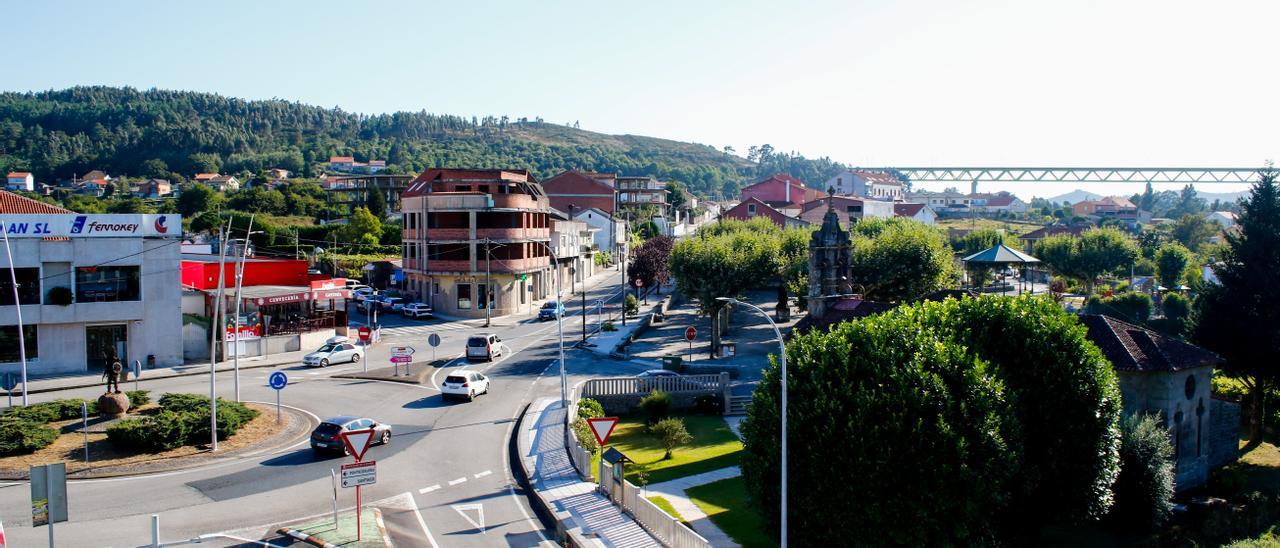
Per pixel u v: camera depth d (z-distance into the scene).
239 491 27.02
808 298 41.16
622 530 24.06
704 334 67.88
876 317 25.22
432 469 30.27
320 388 44.75
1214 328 39.50
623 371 50.78
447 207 77.62
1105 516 26.94
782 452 20.73
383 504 26.28
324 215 156.12
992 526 22.25
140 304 48.75
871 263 56.88
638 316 76.44
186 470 29.23
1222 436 33.72
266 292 57.69
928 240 58.72
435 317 76.44
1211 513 27.03
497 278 77.88
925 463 20.55
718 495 28.34
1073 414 24.02
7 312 45.44
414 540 23.14
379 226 115.19
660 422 34.25
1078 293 92.75
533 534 23.88
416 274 83.25
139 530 23.19
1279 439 38.81
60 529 23.08
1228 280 39.47
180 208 145.88
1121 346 30.34
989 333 25.61
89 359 48.41
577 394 41.62
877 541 20.78
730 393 41.59
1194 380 31.53
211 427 31.80
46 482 18.16
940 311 26.88
